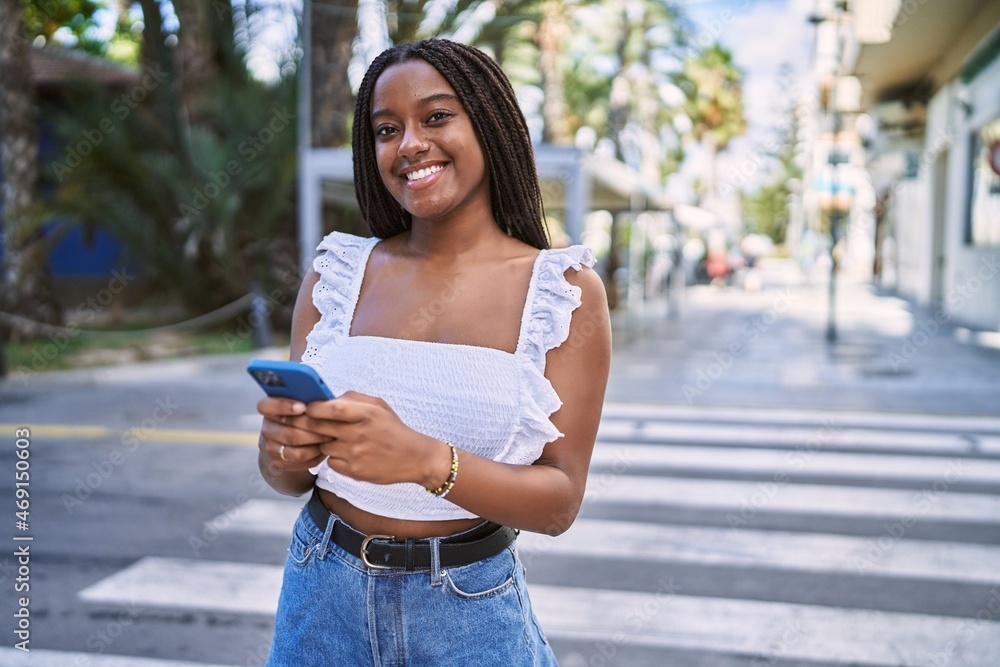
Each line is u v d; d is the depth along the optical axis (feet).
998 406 26.17
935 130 54.80
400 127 4.56
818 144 64.08
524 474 4.11
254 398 28.27
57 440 22.09
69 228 42.19
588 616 11.64
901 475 18.60
